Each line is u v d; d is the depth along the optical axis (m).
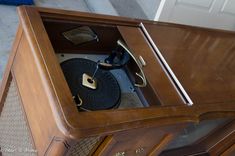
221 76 1.29
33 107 0.95
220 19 2.77
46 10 1.04
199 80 1.19
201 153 1.57
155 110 0.94
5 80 1.21
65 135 0.75
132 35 1.21
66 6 2.69
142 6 2.66
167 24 1.43
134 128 0.86
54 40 1.11
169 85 1.08
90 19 1.14
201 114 1.04
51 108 0.78
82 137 0.75
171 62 1.18
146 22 1.34
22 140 1.09
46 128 0.86
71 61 1.09
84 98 0.99
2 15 2.29
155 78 1.08
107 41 1.23
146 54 1.16
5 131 1.27
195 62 1.28
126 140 0.95
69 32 1.12
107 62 1.19
